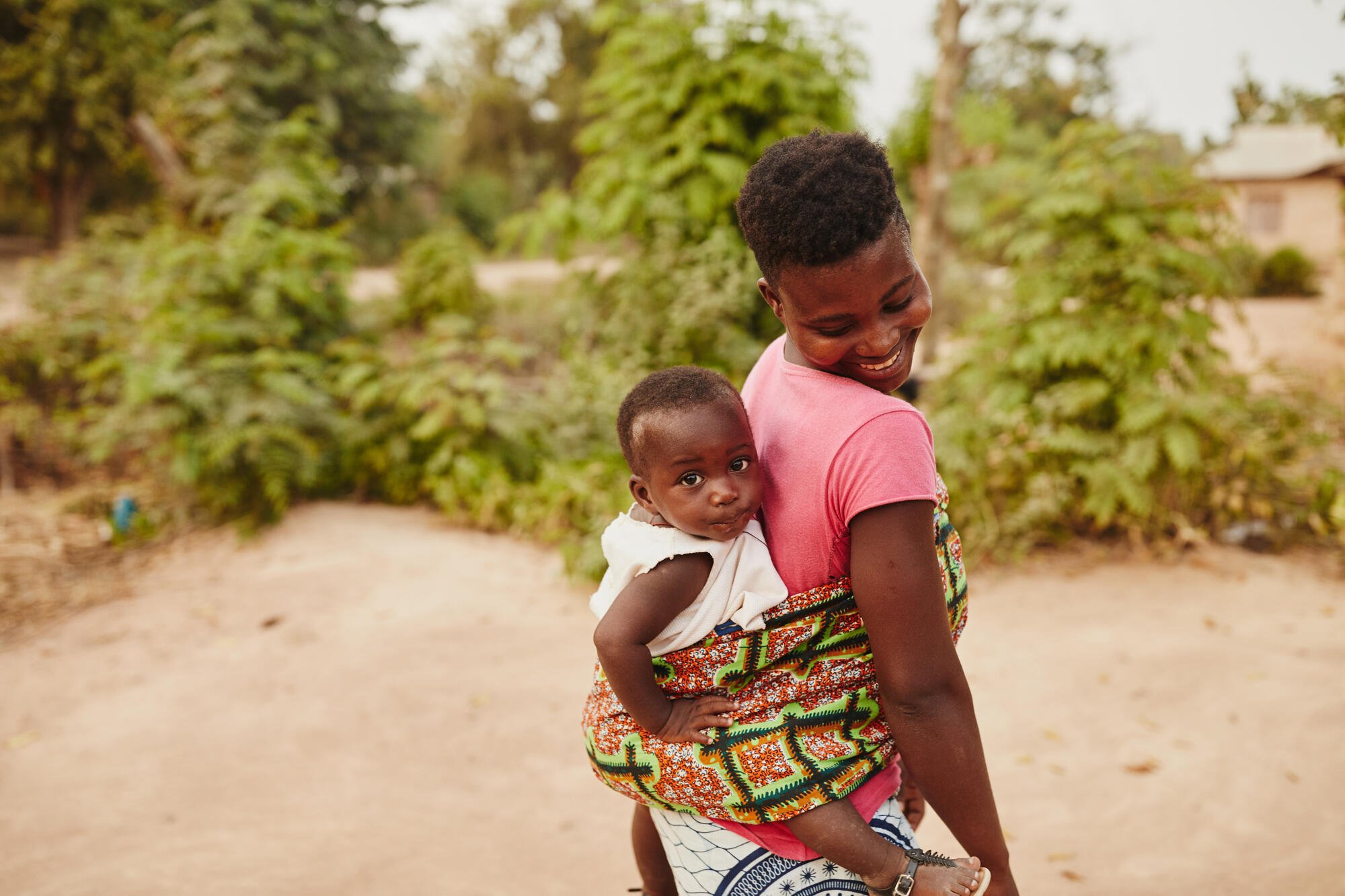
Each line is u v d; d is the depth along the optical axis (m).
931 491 1.21
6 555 6.06
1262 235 26.89
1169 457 5.73
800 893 1.35
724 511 1.28
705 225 6.61
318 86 23.36
